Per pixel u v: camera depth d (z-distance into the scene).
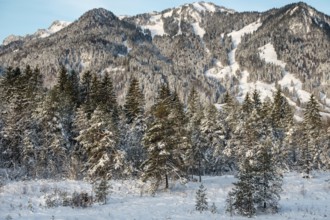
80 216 20.22
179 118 50.44
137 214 22.00
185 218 21.17
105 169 38.25
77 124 46.19
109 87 57.72
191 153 44.91
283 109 71.56
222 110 67.00
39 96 49.56
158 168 34.88
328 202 29.55
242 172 23.70
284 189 38.47
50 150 45.69
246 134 54.47
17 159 46.06
